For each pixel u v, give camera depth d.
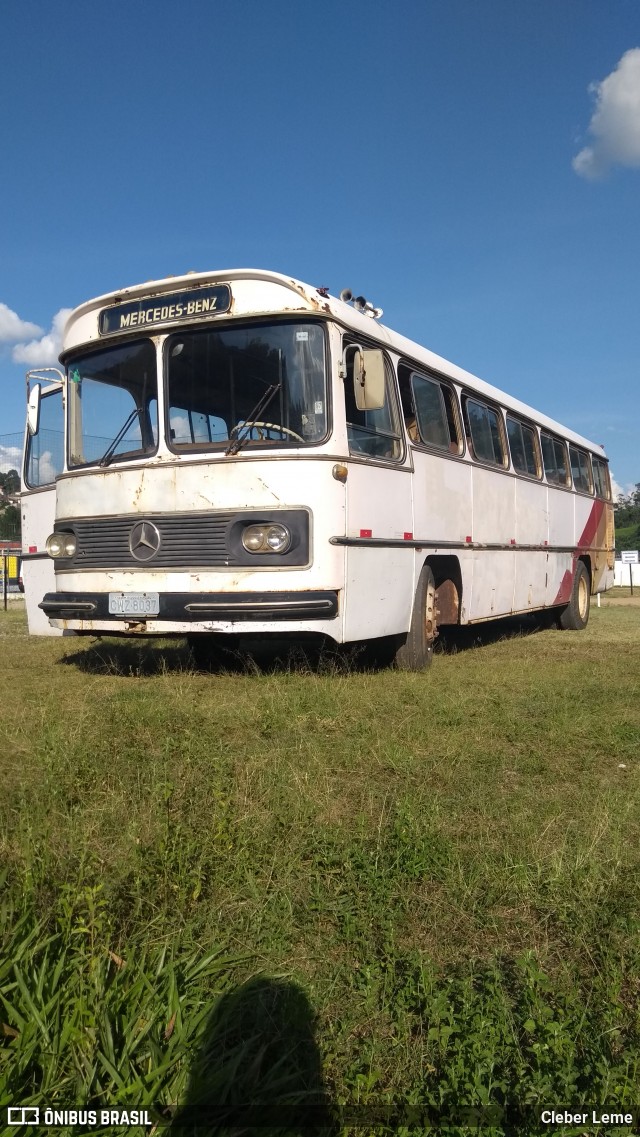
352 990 2.96
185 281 7.97
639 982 3.06
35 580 10.81
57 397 10.38
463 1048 2.63
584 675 8.79
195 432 7.79
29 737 5.65
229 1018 2.75
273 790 4.58
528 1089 2.51
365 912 3.45
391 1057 2.65
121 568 7.82
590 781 5.17
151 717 6.07
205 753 5.20
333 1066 2.63
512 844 4.09
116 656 9.98
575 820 4.46
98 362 8.42
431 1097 2.47
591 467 17.77
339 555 7.55
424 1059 2.65
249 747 5.46
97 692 7.30
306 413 7.59
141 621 7.75
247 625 7.39
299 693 6.97
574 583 15.74
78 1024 2.57
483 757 5.51
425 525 9.38
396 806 4.54
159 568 7.64
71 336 8.71
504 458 12.36
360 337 8.23
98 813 4.19
